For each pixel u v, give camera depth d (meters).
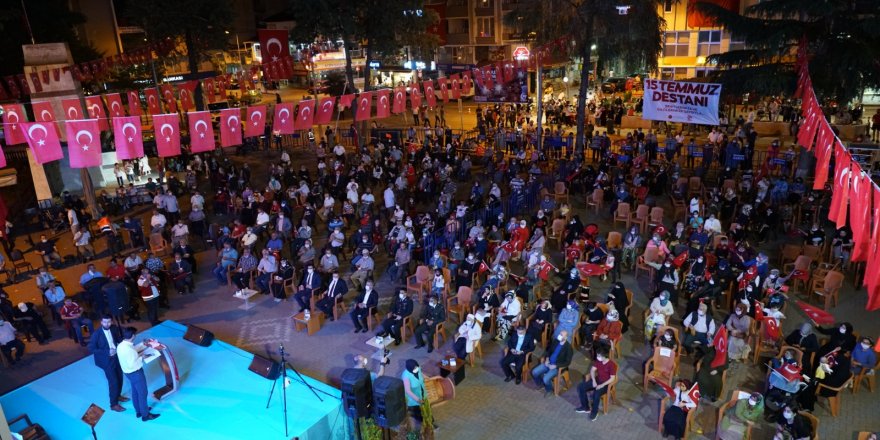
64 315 15.57
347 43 33.00
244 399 12.77
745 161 25.27
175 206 23.39
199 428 11.91
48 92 24.28
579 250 17.42
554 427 12.04
